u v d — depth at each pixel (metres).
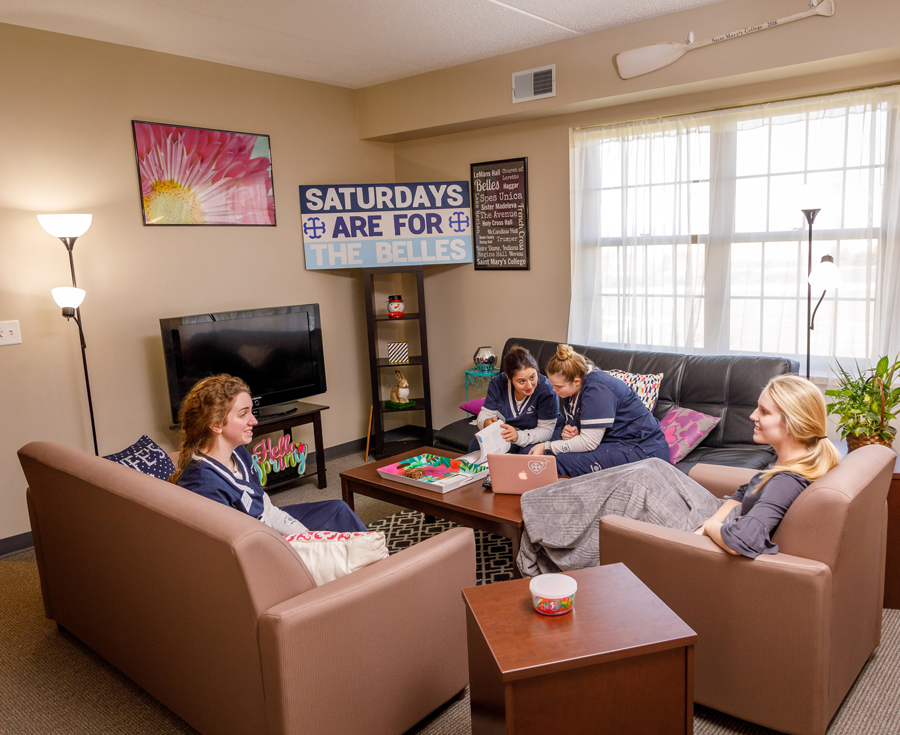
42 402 3.27
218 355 3.65
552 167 4.05
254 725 1.59
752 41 3.07
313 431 4.34
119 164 3.45
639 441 2.82
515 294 4.37
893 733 1.78
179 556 1.65
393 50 3.68
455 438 3.61
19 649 2.41
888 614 2.37
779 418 1.81
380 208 4.34
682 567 1.79
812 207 2.89
